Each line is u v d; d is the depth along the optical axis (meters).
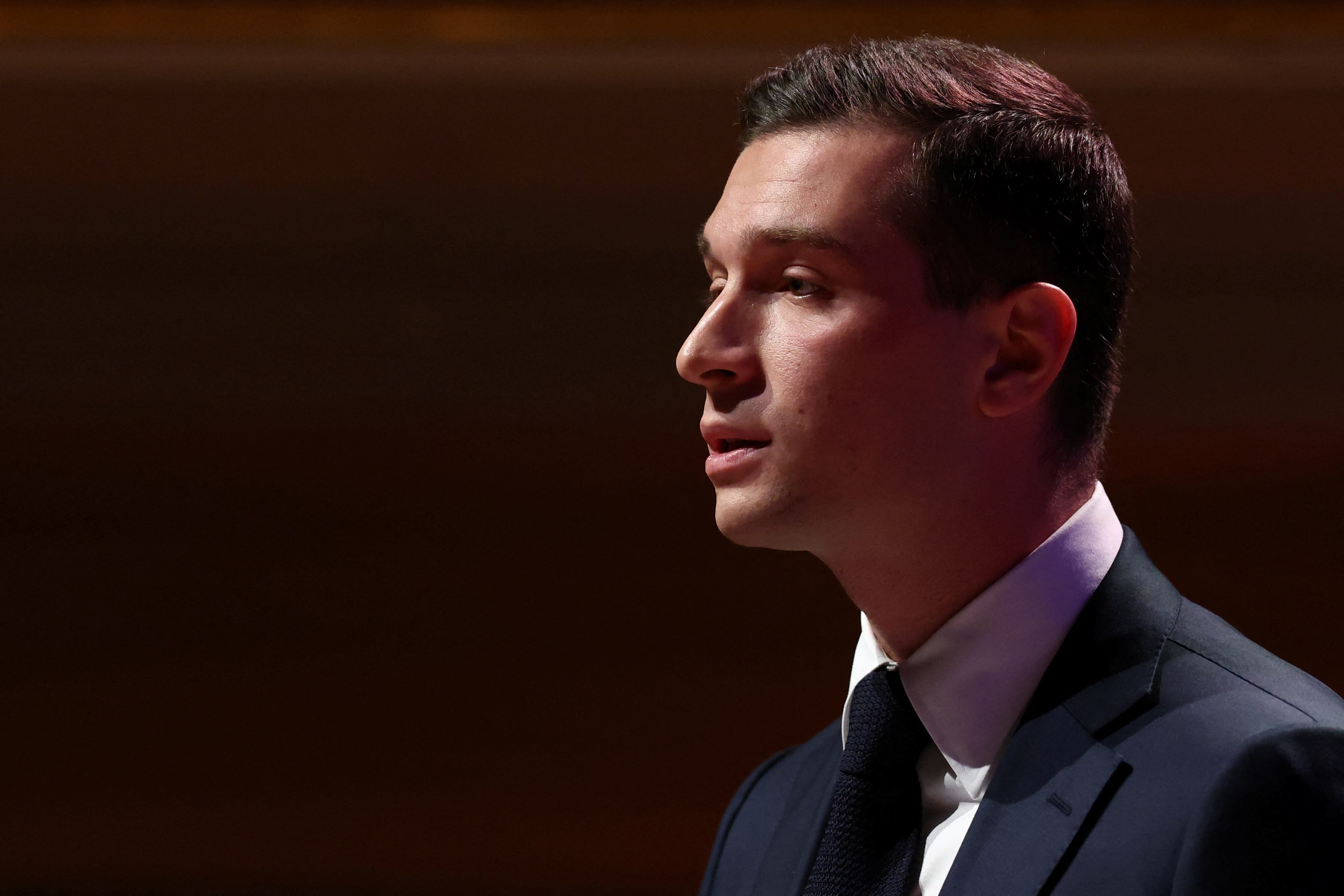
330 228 15.81
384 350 15.64
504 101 15.81
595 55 15.66
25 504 14.27
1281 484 13.44
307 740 11.31
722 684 11.65
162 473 14.77
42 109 15.81
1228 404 14.52
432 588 13.21
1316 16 14.51
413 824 10.45
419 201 15.79
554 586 13.21
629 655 12.17
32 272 15.70
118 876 10.22
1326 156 14.56
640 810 10.45
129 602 13.08
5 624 12.82
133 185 15.88
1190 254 14.60
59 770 11.15
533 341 15.66
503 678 11.88
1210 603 11.89
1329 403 14.36
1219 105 14.63
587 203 15.71
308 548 13.79
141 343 15.63
